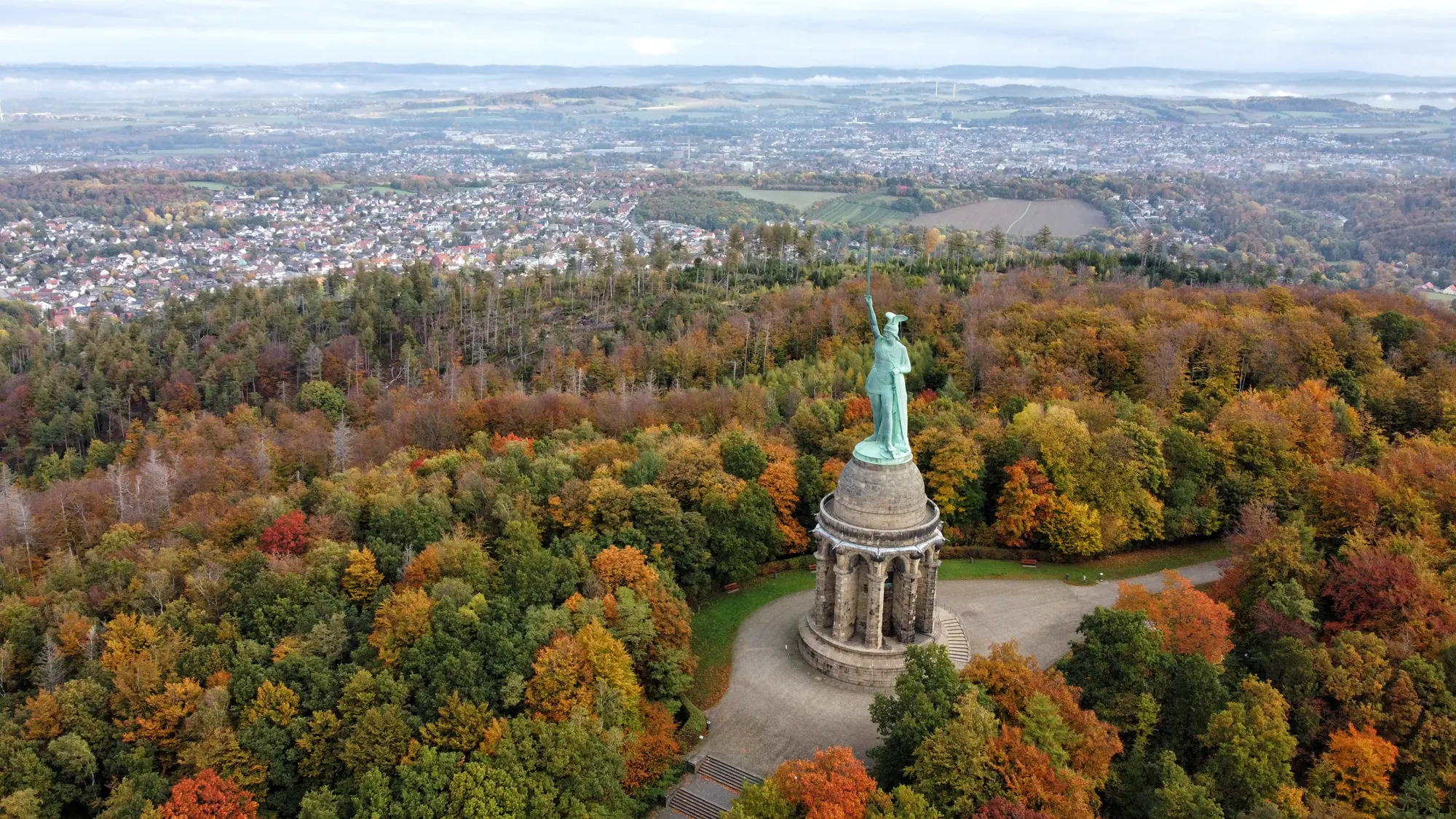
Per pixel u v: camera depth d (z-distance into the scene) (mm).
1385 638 117875
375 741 102000
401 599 116562
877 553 118250
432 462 169375
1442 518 143625
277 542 139500
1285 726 101375
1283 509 158625
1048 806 91812
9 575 144500
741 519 145250
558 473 153750
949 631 131125
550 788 97438
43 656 118625
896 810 91688
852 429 173000
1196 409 188750
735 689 123312
